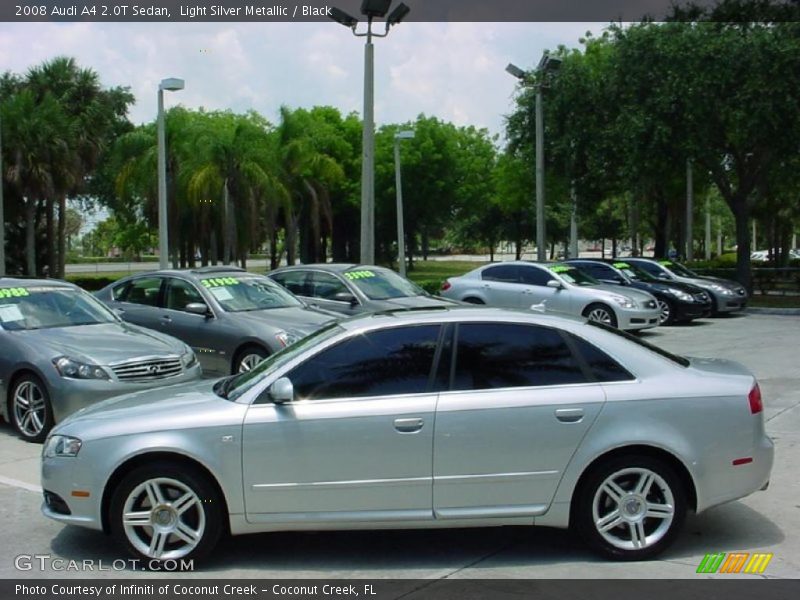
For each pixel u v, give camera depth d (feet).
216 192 111.55
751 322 69.67
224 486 17.30
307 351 18.16
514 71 85.15
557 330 18.19
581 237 221.05
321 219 171.12
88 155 115.24
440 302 46.50
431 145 175.01
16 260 131.34
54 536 19.90
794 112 76.74
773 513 21.01
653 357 18.28
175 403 18.31
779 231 172.14
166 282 41.09
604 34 107.45
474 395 17.53
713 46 78.28
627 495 17.58
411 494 17.31
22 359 29.32
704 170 105.50
